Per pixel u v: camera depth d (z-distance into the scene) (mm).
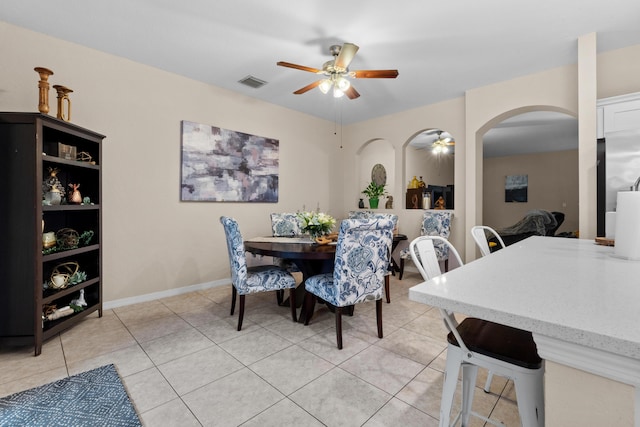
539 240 2137
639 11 2361
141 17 2463
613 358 549
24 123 2123
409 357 2100
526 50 2939
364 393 1705
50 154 2445
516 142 7184
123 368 1951
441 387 1763
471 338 1149
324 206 5285
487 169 9375
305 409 1575
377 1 2260
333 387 1759
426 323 2699
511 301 735
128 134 3166
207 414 1537
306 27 2586
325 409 1575
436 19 2467
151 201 3336
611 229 1901
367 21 2496
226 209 3990
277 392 1713
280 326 2633
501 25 2547
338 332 2211
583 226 2777
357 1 2262
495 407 1587
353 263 2193
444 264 4195
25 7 2334
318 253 2428
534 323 624
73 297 2736
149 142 3312
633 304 704
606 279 952
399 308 3094
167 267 3467
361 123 5367
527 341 1117
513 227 5730
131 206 3197
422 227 4434
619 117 2600
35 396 1658
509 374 1010
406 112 4750
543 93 3355
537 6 2312
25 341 2121
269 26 2576
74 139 2666
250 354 2135
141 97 3250
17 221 2133
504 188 9062
